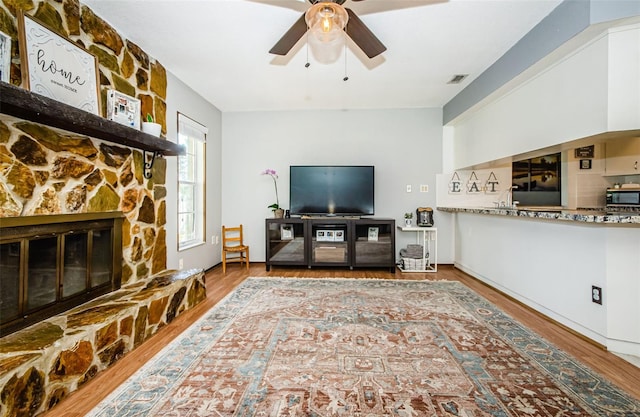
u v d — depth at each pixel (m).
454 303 2.77
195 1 2.03
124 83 2.44
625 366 1.73
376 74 3.22
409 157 4.46
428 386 1.54
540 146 2.52
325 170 4.32
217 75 3.25
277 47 2.08
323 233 4.19
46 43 1.72
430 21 2.24
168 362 1.77
